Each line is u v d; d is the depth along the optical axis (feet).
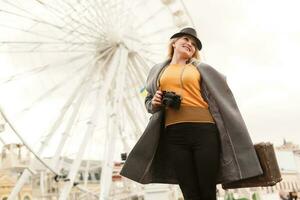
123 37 50.67
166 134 9.56
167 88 9.98
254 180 9.41
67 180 38.83
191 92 9.64
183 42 10.44
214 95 9.52
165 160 10.19
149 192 53.78
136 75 52.29
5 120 32.24
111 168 43.47
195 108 9.42
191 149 9.33
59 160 43.57
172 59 10.70
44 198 37.14
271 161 9.21
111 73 47.50
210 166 9.03
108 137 46.57
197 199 9.19
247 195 64.23
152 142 9.77
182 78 9.79
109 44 49.98
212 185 9.06
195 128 9.22
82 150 41.29
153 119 9.82
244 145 9.26
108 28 50.03
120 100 46.34
